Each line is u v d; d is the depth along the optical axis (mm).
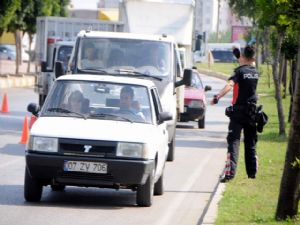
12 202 34719
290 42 69062
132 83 37469
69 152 33312
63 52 72375
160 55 51500
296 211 29391
